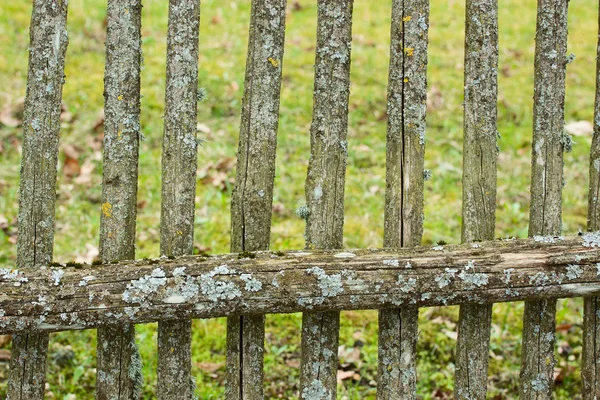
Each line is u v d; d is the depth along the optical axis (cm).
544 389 233
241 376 223
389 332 223
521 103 553
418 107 221
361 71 593
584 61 628
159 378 220
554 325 231
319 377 224
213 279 204
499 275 211
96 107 522
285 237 408
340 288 206
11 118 502
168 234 217
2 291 198
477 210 225
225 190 454
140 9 213
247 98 216
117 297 201
